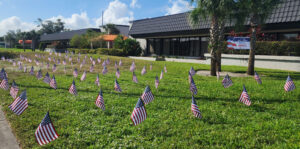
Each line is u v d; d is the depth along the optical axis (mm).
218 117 5367
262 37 18516
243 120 5180
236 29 13234
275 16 16844
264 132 4551
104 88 8375
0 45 73250
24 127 4773
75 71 9828
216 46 11914
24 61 18969
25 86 8602
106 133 4500
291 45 15484
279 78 11250
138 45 32375
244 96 5809
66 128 4758
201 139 4262
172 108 6031
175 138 4312
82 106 6082
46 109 5871
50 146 4047
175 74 12555
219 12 11227
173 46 29531
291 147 3918
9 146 4078
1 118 5348
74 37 43469
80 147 4004
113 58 21297
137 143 4102
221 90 8117
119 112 5672
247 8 11641
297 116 5453
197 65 17531
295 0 16219
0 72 7816
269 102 6648
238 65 18188
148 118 5258
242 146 4020
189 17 12070
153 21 29219
